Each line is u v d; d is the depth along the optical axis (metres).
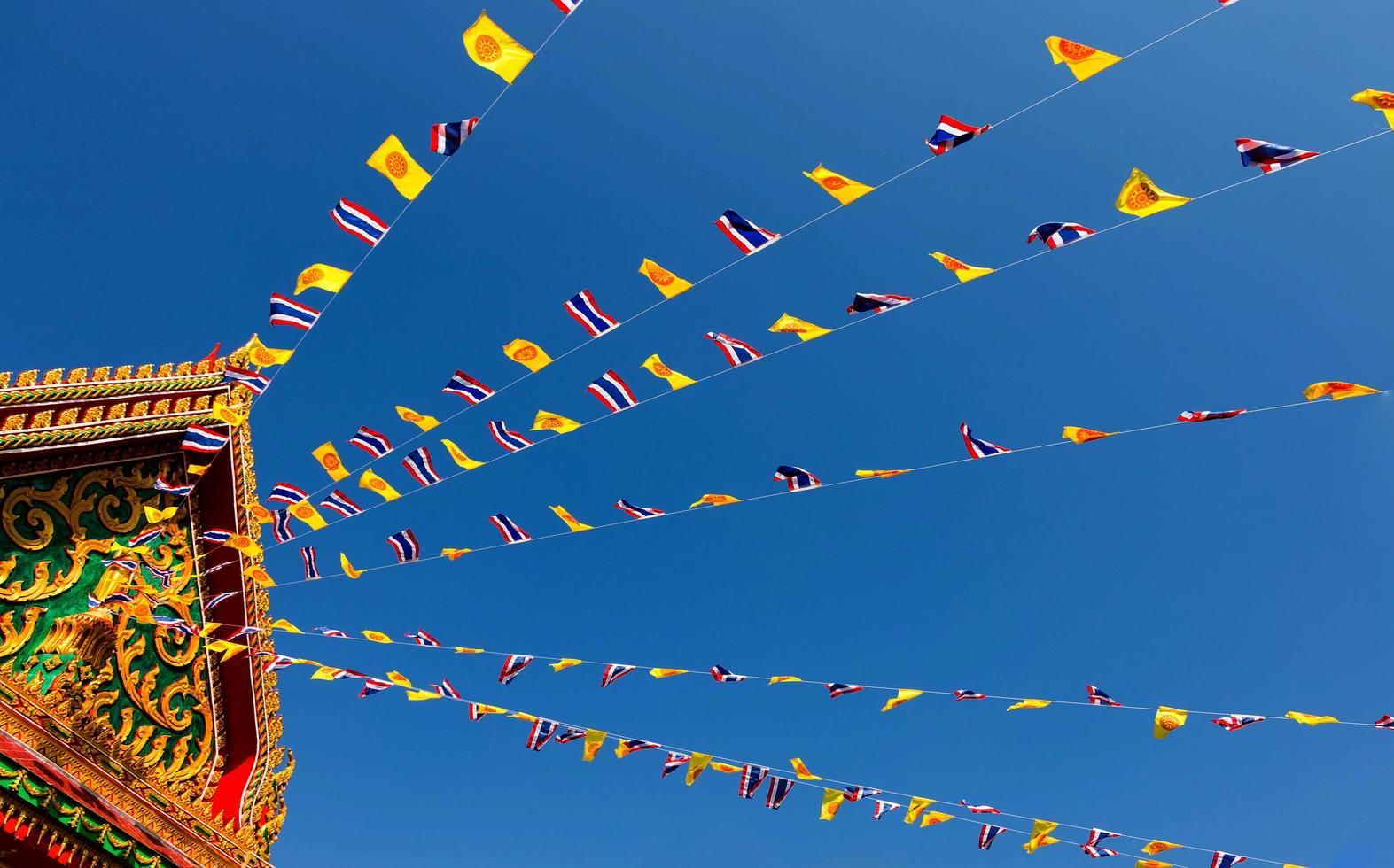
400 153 5.20
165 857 7.04
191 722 8.53
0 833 5.86
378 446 7.90
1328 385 5.71
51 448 7.47
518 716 8.54
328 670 8.51
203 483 9.05
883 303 5.94
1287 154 4.71
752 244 5.79
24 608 7.22
